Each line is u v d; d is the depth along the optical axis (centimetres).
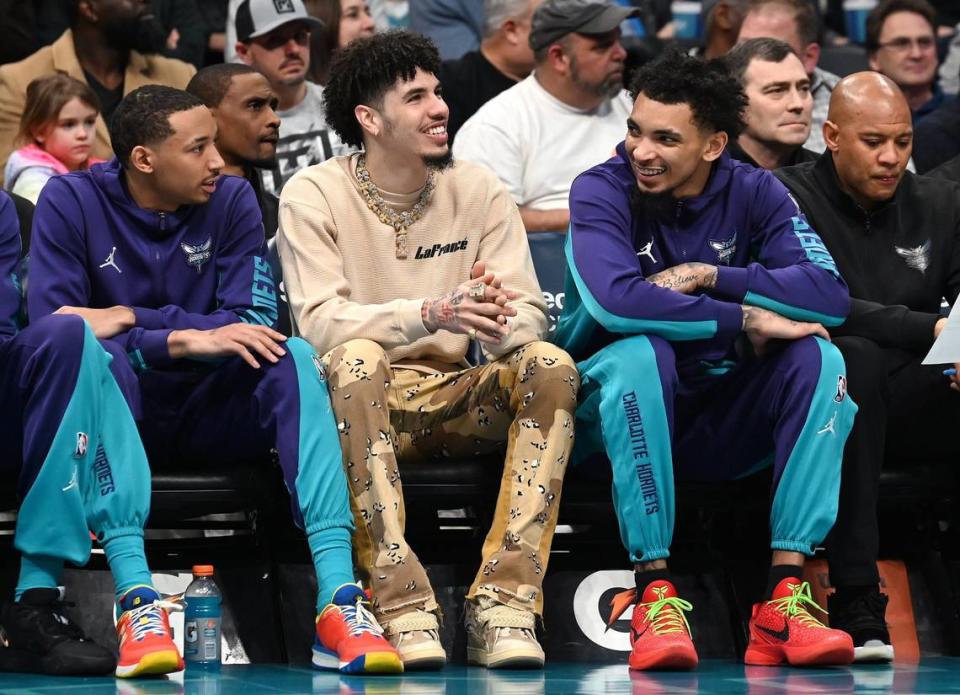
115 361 691
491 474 737
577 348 774
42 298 730
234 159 966
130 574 657
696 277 735
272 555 754
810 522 711
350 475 691
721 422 751
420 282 776
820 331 726
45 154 1005
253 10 1110
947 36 1479
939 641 789
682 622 686
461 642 743
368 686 602
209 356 704
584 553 778
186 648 703
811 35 1173
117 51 1158
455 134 1170
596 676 650
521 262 783
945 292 838
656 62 748
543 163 1083
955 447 794
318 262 752
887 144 799
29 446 659
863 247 825
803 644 692
